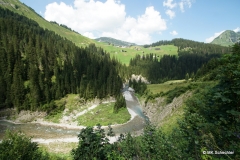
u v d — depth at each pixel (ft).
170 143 29.53
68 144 147.64
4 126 190.29
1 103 221.46
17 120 208.03
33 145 45.88
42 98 240.12
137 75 588.50
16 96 220.64
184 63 621.31
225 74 25.02
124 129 183.93
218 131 24.56
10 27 386.73
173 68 583.58
